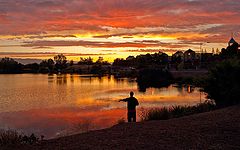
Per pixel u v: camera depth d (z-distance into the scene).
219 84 18.98
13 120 22.23
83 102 34.88
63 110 28.03
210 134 9.92
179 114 17.44
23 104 33.97
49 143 9.78
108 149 8.56
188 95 41.56
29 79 114.81
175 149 8.36
